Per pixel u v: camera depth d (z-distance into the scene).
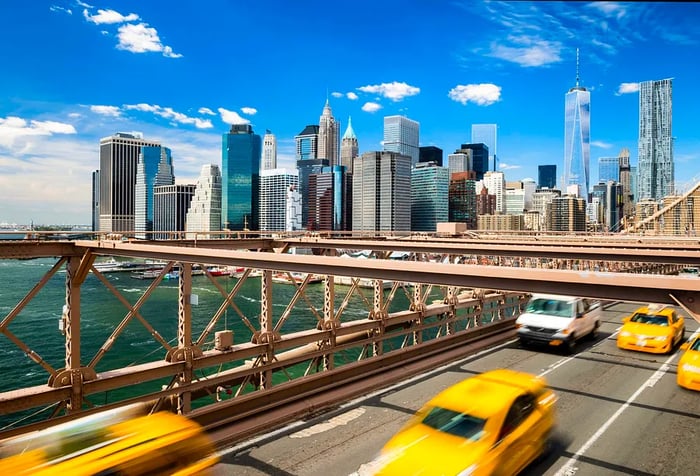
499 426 6.98
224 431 8.80
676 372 13.30
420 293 15.12
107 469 5.51
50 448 5.86
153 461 5.91
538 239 27.80
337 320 12.46
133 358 36.34
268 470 7.64
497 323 18.89
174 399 9.62
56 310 57.62
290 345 11.27
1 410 7.93
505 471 6.83
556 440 8.73
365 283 78.88
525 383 8.16
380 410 10.27
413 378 12.65
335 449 8.38
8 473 5.32
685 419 9.74
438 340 15.27
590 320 17.62
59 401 8.58
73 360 9.19
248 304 64.00
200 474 6.29
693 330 21.06
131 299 66.81
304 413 10.03
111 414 6.79
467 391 7.73
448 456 6.51
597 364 14.23
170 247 9.77
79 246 9.63
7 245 9.06
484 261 26.94
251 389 17.28
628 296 5.43
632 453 8.21
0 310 57.56
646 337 15.65
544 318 16.14
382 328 13.60
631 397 11.14
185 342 9.76
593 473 7.53
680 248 14.45
